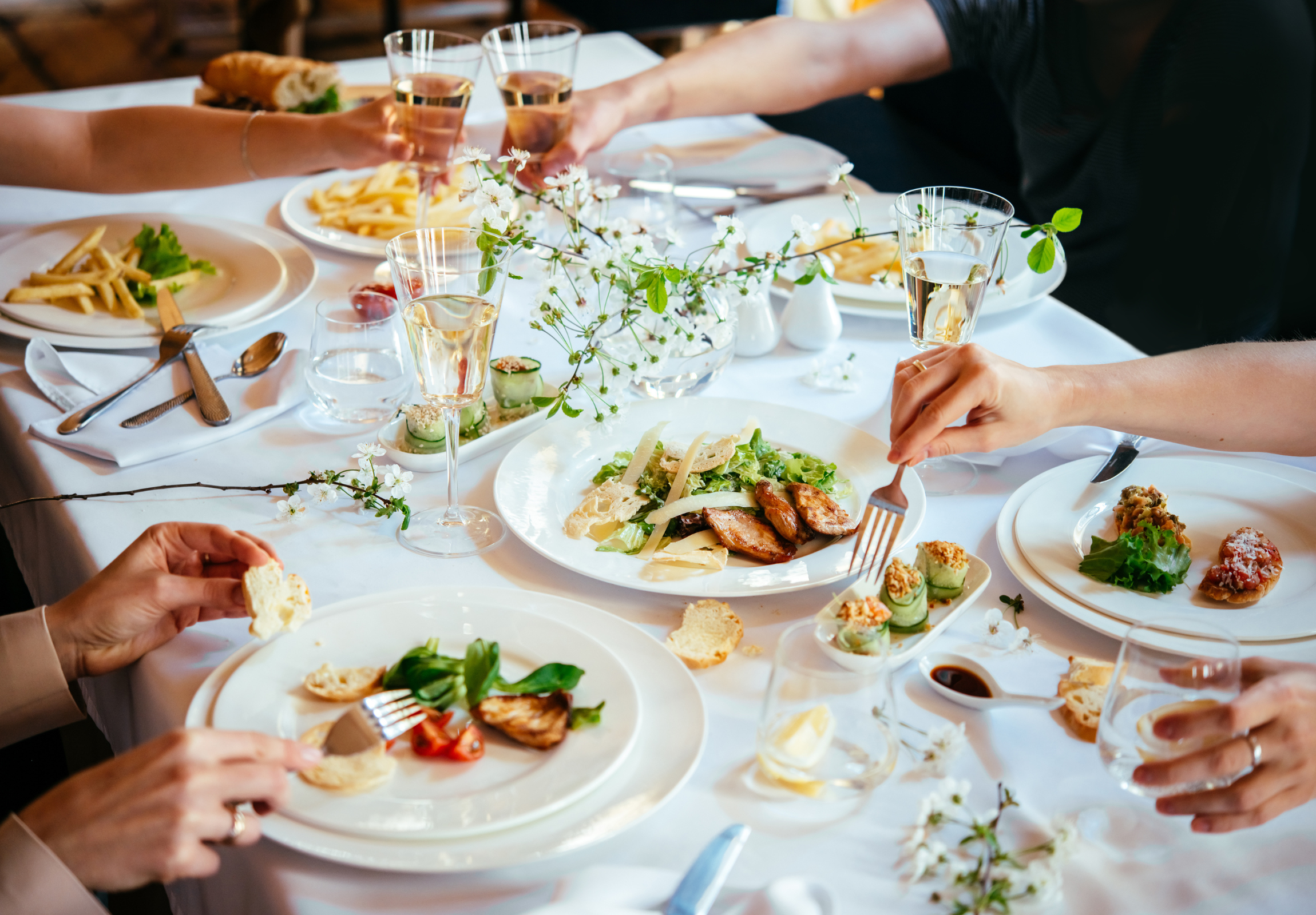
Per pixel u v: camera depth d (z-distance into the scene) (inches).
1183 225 106.6
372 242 79.5
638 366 56.0
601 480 53.3
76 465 55.1
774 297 76.5
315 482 52.2
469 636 41.7
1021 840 35.1
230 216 85.0
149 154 84.2
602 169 89.1
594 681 39.4
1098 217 111.5
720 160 93.8
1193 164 104.3
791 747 35.8
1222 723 33.8
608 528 49.3
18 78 247.4
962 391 47.6
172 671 41.9
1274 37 100.4
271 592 40.9
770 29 104.2
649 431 54.0
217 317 66.9
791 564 47.3
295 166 84.4
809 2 238.7
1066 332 71.8
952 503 53.9
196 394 59.9
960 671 42.2
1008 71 112.1
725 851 32.8
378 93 102.2
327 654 40.9
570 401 57.1
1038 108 111.5
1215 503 52.3
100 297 68.7
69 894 32.7
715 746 38.6
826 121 143.4
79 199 87.2
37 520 55.0
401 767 35.9
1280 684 35.1
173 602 42.3
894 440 49.3
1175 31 101.6
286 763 34.1
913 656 43.1
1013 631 44.5
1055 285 76.1
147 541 43.9
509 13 270.2
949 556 45.0
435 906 32.5
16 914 32.5
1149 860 34.5
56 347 64.1
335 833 33.2
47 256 72.9
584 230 69.5
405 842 32.8
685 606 45.9
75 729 73.4
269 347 64.5
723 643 43.2
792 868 33.7
